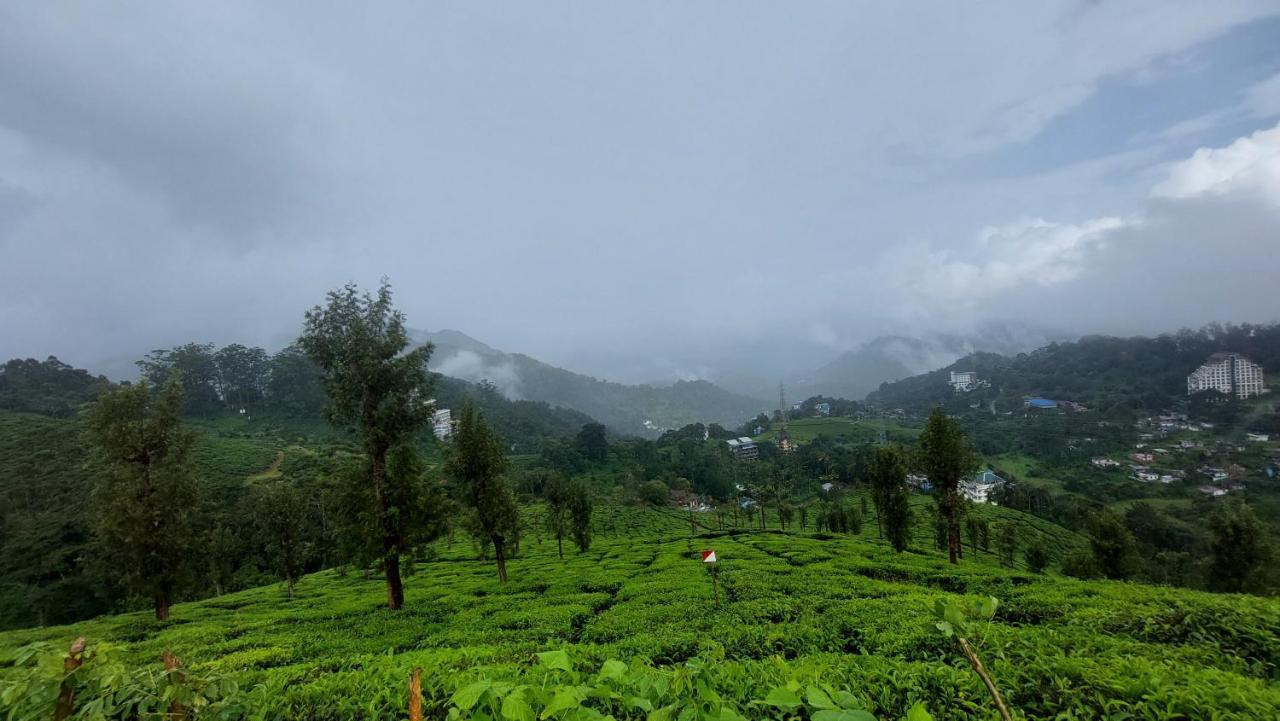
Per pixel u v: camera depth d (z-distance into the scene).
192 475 27.47
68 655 3.88
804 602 17.83
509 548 59.16
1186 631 8.85
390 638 18.11
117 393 25.66
